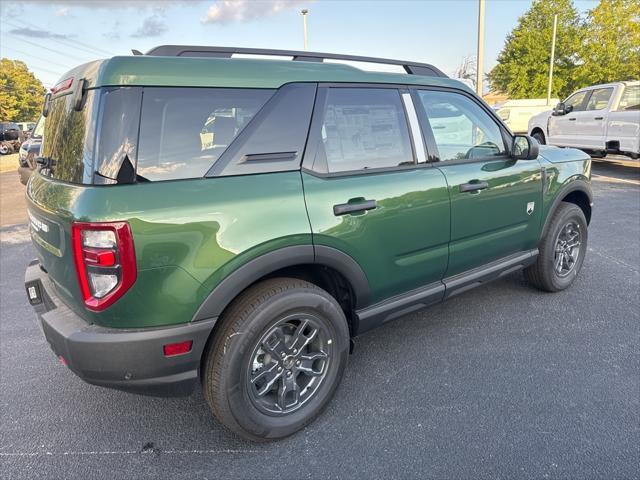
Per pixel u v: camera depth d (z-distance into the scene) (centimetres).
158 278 202
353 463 230
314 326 252
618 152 1027
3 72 5791
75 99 215
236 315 224
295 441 248
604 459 225
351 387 293
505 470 221
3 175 1773
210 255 210
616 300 404
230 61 232
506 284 449
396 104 291
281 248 229
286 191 234
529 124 1379
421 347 339
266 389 241
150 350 206
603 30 2886
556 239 401
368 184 265
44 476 230
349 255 258
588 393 277
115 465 236
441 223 303
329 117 258
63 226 205
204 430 262
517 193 354
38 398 295
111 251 193
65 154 224
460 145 326
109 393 299
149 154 205
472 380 296
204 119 219
